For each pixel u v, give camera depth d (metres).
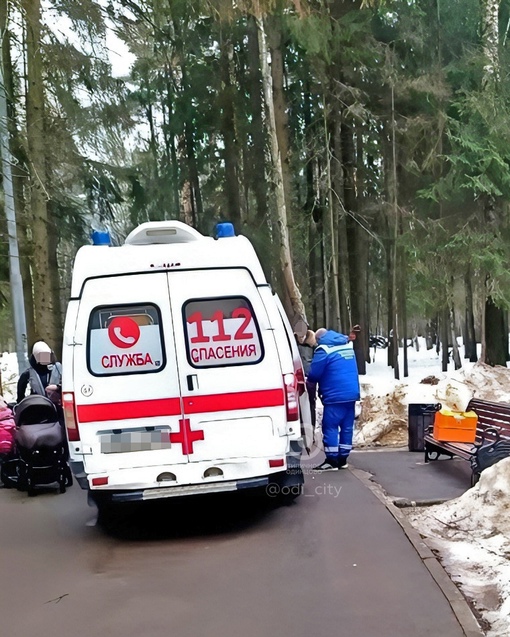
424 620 4.00
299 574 4.81
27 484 7.95
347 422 8.41
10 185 12.88
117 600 4.53
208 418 5.85
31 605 4.52
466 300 22.47
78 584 4.88
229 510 6.61
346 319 21.66
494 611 4.23
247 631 3.95
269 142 16.89
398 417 11.57
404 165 19.33
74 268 5.98
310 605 4.27
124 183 17.92
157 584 4.78
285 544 5.49
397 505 6.80
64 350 5.84
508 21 20.47
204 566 5.10
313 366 8.28
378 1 14.00
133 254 6.00
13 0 12.04
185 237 6.32
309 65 18.72
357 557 5.09
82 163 14.98
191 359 5.88
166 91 20.81
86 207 16.72
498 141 17.22
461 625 3.93
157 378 5.84
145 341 5.88
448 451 8.41
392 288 20.89
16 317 12.80
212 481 5.83
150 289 5.92
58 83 13.93
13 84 15.40
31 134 13.73
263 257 18.28
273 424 5.89
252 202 20.92
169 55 20.31
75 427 5.79
